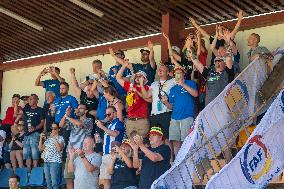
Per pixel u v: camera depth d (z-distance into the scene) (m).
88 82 18.98
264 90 14.15
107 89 16.23
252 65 14.36
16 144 19.42
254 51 15.76
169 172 12.77
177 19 18.53
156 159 13.17
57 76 19.83
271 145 12.36
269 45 17.64
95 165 15.20
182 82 14.95
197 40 16.67
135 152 13.96
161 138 13.48
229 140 13.66
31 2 18.06
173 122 15.08
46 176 17.39
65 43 21.42
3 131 19.91
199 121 13.34
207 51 17.36
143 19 18.86
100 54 21.16
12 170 19.31
